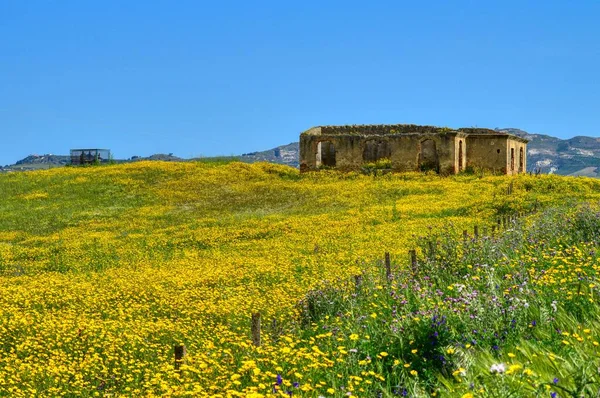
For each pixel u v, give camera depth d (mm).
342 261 24781
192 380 9891
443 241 17094
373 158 61562
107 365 12711
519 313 8898
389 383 8000
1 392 10883
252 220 40312
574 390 5570
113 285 22562
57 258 32250
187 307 18219
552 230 17250
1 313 17766
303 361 9578
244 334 14305
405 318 9609
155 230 40156
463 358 7539
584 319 8453
